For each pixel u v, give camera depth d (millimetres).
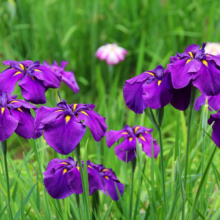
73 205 3189
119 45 6230
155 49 6016
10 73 3051
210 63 2932
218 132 2918
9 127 2916
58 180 2994
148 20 6320
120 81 6113
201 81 2908
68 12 6477
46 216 3129
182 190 2994
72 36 6168
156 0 6410
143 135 3146
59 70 3301
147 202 3537
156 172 3232
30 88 3021
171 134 4906
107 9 6328
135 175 3439
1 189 3059
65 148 2889
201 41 6133
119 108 4102
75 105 2947
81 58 5992
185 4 6406
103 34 6250
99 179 3035
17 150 4902
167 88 2932
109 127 3852
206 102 3076
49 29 6133
